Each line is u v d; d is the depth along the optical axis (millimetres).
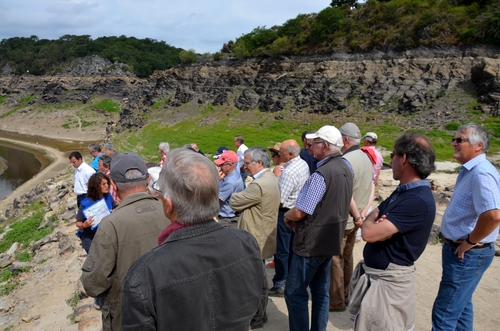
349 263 5199
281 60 43312
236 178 5824
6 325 6590
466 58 30609
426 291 5543
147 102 53500
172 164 2227
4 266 10125
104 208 5051
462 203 3652
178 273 1989
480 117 25953
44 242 10469
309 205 3809
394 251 3285
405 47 34250
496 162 18906
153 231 3205
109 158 7242
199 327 2035
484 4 32875
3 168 50062
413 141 3281
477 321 4742
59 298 7055
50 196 18078
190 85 50438
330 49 39219
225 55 50156
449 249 3811
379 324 3311
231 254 2178
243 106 41875
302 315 4059
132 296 1926
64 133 75812
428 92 30422
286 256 5492
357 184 4973
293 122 35375
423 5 35938
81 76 98625
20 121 86875
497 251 6551
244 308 2232
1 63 127000
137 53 114438
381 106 31844
